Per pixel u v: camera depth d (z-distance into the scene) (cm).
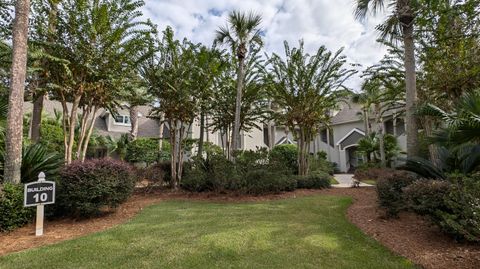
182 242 445
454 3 678
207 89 1089
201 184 980
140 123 2295
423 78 942
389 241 446
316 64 1147
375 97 1444
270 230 510
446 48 787
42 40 736
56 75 782
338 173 2262
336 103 1300
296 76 1169
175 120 1084
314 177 1136
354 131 2323
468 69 784
